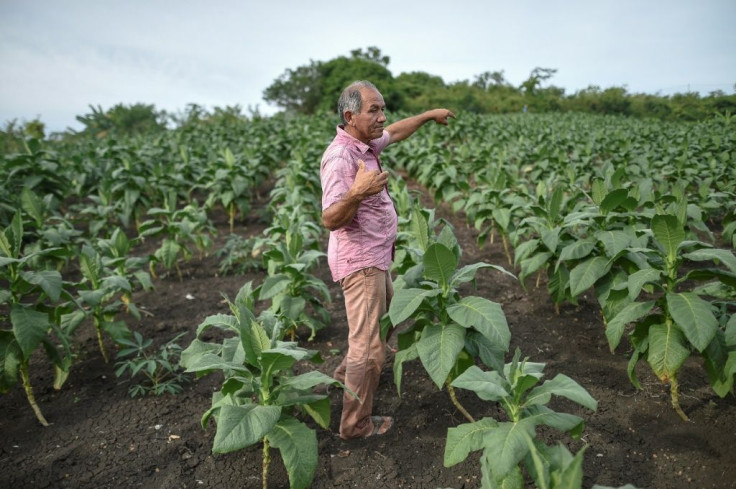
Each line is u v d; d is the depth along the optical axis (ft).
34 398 11.94
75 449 10.29
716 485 8.76
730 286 9.98
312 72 145.69
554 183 25.84
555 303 15.76
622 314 10.09
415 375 12.82
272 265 15.53
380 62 195.42
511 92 176.96
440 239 10.54
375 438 10.50
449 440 7.45
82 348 14.49
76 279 20.31
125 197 25.22
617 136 48.67
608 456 9.64
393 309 8.89
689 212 16.39
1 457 10.06
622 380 12.13
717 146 38.11
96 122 86.07
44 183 25.13
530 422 6.91
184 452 10.22
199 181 31.55
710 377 9.80
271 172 42.27
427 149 34.76
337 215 8.52
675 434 10.13
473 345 9.59
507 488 7.07
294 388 8.36
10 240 10.80
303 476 7.75
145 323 16.26
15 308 10.21
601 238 12.35
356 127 9.27
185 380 12.88
